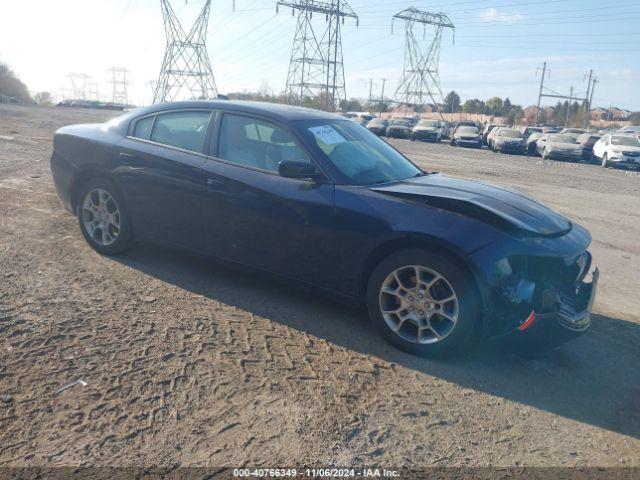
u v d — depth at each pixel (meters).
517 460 2.78
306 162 4.16
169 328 3.88
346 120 5.19
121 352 3.49
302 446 2.74
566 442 2.97
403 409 3.13
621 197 13.74
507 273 3.51
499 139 32.25
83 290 4.43
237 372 3.36
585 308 3.81
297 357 3.63
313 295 4.50
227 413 2.95
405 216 3.76
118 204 5.16
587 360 3.98
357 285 3.99
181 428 2.80
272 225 4.27
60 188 5.61
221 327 3.97
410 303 3.78
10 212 6.66
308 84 59.69
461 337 3.61
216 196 4.52
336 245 4.01
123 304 4.23
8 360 3.28
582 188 15.23
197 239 4.73
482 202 3.87
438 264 3.61
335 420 2.97
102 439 2.68
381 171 4.52
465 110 110.25
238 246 4.50
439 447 2.83
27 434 2.67
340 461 2.66
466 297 3.55
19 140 15.19
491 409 3.22
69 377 3.16
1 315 3.84
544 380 3.62
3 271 4.67
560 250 3.62
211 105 4.86
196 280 4.86
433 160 22.00
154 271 5.01
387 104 95.06
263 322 4.12
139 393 3.06
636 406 3.39
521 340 3.55
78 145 5.40
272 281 4.44
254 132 4.58
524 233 3.62
